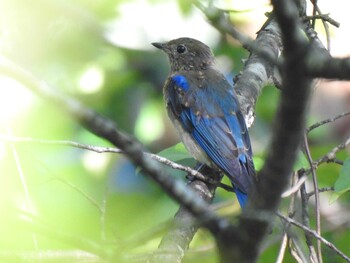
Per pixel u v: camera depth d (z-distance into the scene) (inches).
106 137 210.5
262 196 223.8
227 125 495.8
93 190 586.6
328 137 699.4
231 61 690.2
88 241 228.2
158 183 219.8
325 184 535.2
